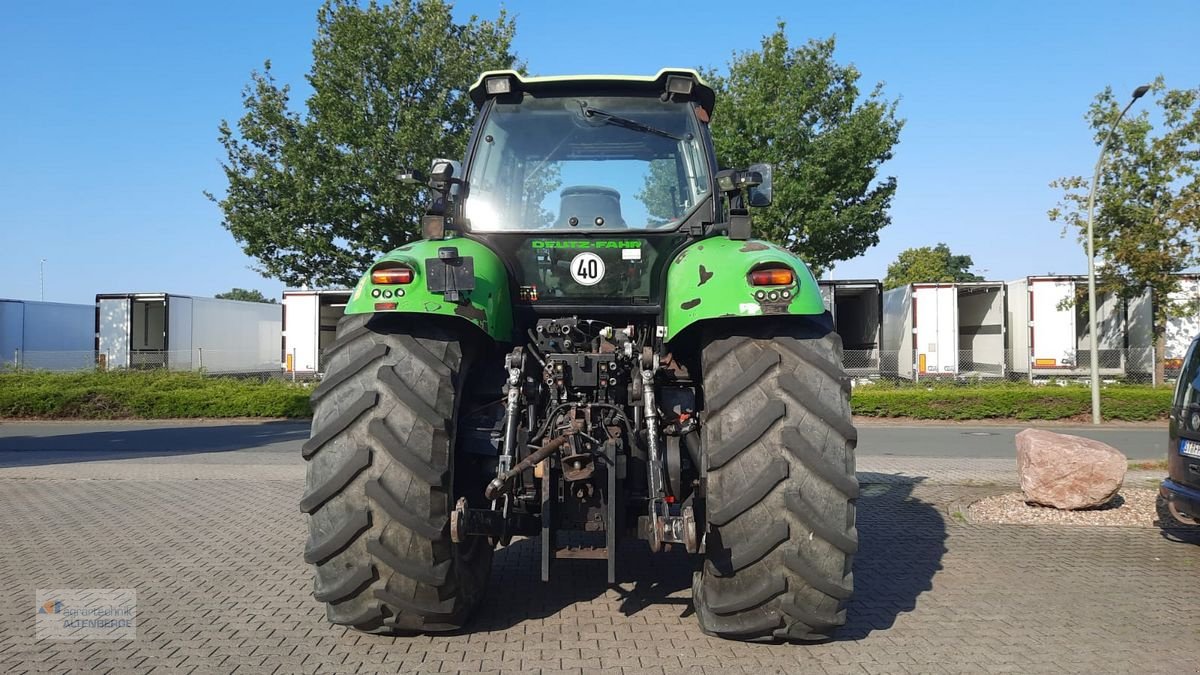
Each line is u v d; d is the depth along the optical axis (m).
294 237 23.50
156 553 5.77
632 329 4.14
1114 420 19.03
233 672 3.50
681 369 4.09
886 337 24.64
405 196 23.28
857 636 4.01
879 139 22.94
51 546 6.00
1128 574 5.32
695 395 4.04
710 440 3.50
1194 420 6.28
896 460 11.59
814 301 3.48
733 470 3.43
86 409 19.30
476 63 25.28
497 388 4.05
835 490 3.38
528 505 3.90
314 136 23.80
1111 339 22.22
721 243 3.90
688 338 4.04
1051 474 7.49
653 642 3.85
